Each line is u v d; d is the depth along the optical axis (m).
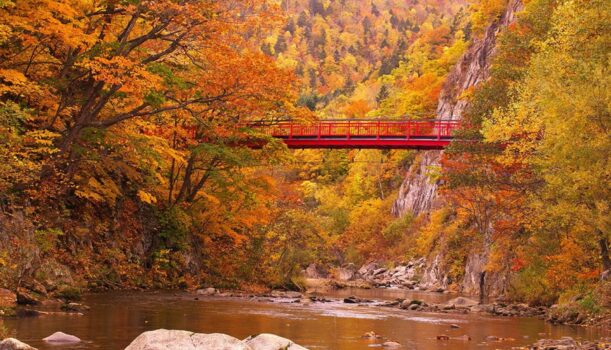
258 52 27.12
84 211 32.19
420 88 112.69
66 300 23.47
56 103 27.45
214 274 38.91
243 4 26.02
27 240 23.23
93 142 29.80
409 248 77.12
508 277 42.75
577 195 25.97
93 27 26.75
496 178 39.19
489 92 44.78
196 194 39.75
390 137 50.22
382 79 176.25
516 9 73.94
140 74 24.50
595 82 24.59
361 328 19.77
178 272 36.19
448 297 44.41
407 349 15.28
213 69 26.58
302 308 26.55
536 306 33.41
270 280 40.88
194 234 39.19
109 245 33.00
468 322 23.75
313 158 123.62
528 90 34.00
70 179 29.41
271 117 37.47
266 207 40.84
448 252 59.66
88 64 23.64
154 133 34.91
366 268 80.75
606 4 26.67
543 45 31.52
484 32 86.81
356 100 154.25
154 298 27.84
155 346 9.87
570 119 24.52
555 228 32.53
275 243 42.22
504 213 41.81
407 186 90.62
